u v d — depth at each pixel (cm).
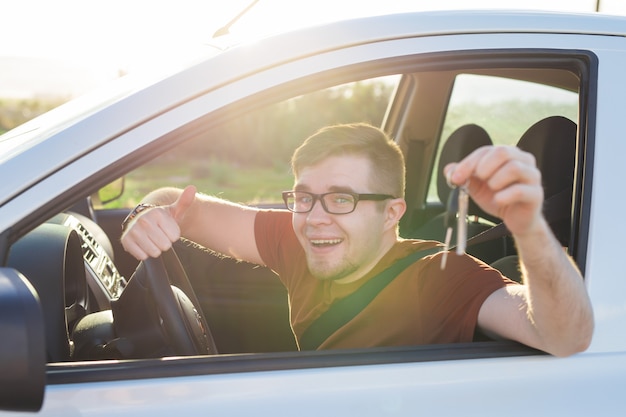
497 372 159
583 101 174
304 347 204
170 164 933
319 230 191
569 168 224
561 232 214
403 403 154
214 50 179
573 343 155
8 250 146
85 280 221
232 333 284
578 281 148
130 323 187
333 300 198
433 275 182
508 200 128
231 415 149
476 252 248
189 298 217
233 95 160
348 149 190
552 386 159
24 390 129
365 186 190
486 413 155
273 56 164
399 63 168
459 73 319
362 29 170
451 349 162
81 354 192
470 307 172
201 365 152
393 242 198
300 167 195
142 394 148
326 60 165
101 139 153
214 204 240
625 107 174
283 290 286
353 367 156
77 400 146
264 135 938
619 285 165
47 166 150
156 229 185
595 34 178
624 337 164
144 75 185
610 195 169
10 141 173
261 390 151
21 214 147
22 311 130
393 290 187
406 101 349
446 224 136
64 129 155
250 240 235
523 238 139
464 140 323
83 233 255
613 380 161
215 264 288
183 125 156
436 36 171
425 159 346
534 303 150
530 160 130
